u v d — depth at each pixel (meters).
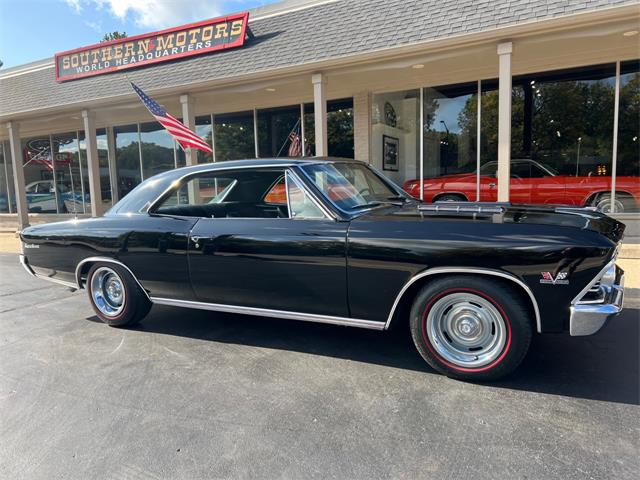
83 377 3.31
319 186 3.47
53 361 3.62
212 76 8.80
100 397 2.99
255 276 3.53
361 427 2.52
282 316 3.55
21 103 11.87
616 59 7.84
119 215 4.28
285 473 2.16
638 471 2.07
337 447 2.34
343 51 7.48
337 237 3.21
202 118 12.36
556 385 2.92
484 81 8.96
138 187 4.36
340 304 3.28
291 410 2.73
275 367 3.36
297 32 8.55
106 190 14.20
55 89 11.58
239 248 3.54
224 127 12.06
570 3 5.88
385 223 3.16
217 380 3.18
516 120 8.89
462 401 2.76
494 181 9.09
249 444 2.40
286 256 3.37
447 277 2.96
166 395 2.98
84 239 4.28
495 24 6.27
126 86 10.04
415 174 9.75
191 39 9.64
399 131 9.76
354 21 7.95
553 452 2.23
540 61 8.09
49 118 12.11
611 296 2.76
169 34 9.91
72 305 5.35
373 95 9.90
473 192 9.29
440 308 3.03
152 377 3.27
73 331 4.35
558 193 8.62
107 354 3.73
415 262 2.97
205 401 2.88
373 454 2.27
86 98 10.52
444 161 9.48
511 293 2.83
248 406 2.80
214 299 3.81
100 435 2.55
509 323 2.83
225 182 4.38
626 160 8.05
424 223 3.07
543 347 3.54
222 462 2.26
